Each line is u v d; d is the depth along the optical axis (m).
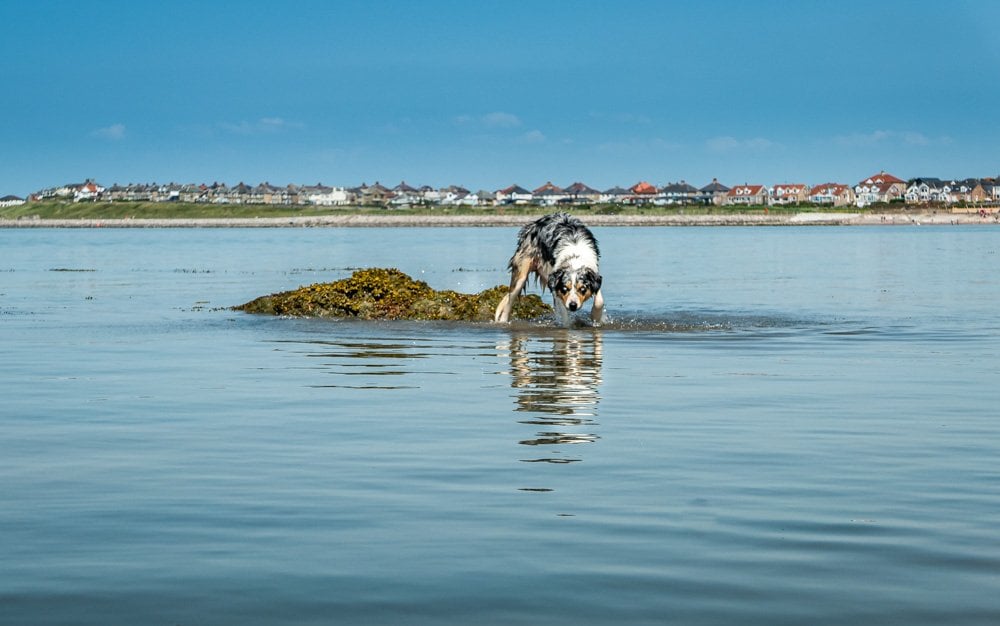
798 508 6.41
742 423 9.47
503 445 8.44
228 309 23.12
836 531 5.88
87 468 7.63
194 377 12.72
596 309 18.84
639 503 6.53
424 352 15.32
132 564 5.29
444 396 11.12
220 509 6.41
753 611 4.61
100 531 5.91
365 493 6.81
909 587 4.91
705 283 31.11
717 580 5.03
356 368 13.51
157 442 8.63
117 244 86.25
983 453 8.11
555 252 18.73
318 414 10.00
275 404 10.63
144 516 6.24
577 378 12.53
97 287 31.50
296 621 4.52
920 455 8.03
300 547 5.59
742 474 7.36
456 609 4.66
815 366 13.64
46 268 44.12
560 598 4.79
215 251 67.19
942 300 24.92
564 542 5.68
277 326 19.38
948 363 13.92
